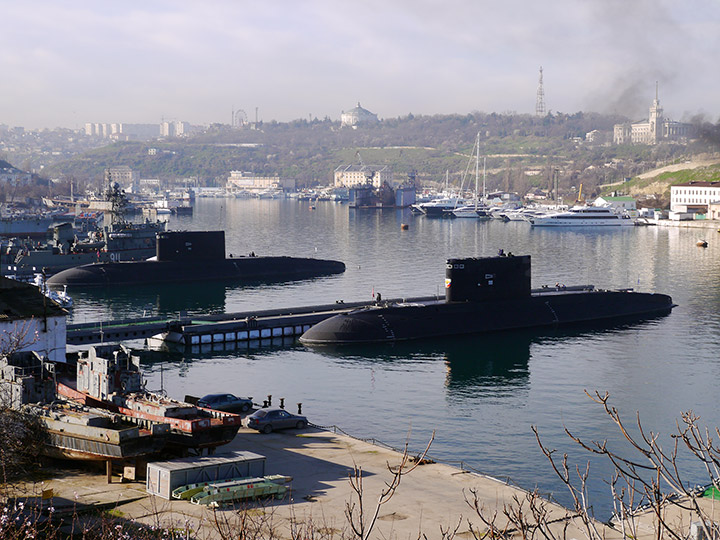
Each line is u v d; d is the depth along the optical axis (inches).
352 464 2541.8
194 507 2084.2
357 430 3253.0
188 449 2429.9
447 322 5123.0
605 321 5595.5
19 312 3282.5
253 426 2920.8
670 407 3567.9
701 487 2383.1
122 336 4931.1
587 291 6181.1
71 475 2364.7
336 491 2276.1
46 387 2684.5
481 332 5182.1
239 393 3831.2
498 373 4190.5
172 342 4997.5
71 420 2378.2
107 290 7239.2
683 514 2041.1
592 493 2605.8
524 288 5457.7
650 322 5565.9
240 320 5315.0
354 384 3988.7
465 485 2368.4
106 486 2263.8
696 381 4001.0
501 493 2310.5
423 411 3516.2
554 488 2652.6
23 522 1763.0
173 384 4008.4
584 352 4667.8
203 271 7805.1
